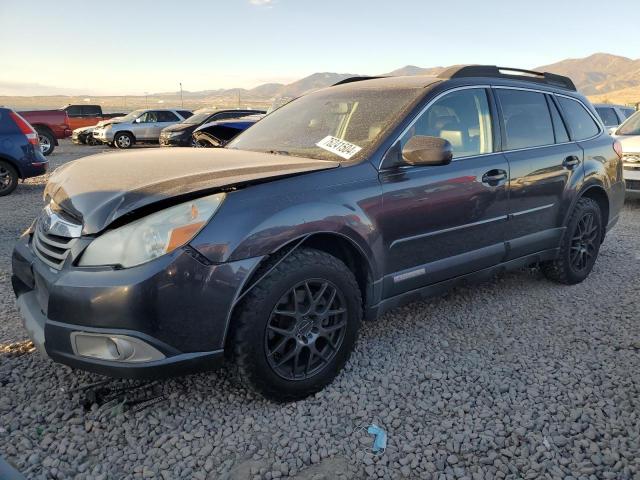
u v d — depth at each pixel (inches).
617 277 200.4
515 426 107.5
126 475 93.3
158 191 100.0
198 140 469.7
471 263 147.7
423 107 136.3
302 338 113.0
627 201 374.3
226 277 99.5
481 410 113.1
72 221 104.1
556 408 113.7
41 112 761.6
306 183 113.2
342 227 115.0
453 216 138.9
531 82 175.2
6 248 235.1
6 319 156.3
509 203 154.6
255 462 96.7
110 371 97.2
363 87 157.4
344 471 94.8
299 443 102.0
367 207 120.2
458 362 133.7
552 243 175.5
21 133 396.2
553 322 158.6
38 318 108.1
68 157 711.7
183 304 96.9
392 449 100.7
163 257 95.3
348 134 135.9
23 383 120.7
